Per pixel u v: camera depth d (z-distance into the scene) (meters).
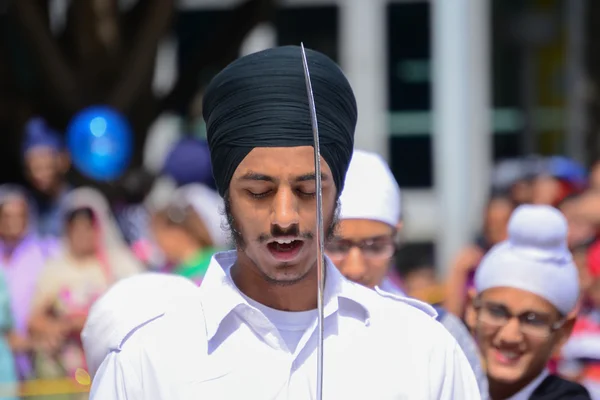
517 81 22.42
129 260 12.31
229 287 4.19
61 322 11.73
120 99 16.28
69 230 12.00
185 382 4.07
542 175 11.83
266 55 4.14
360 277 6.15
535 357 6.41
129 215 14.39
